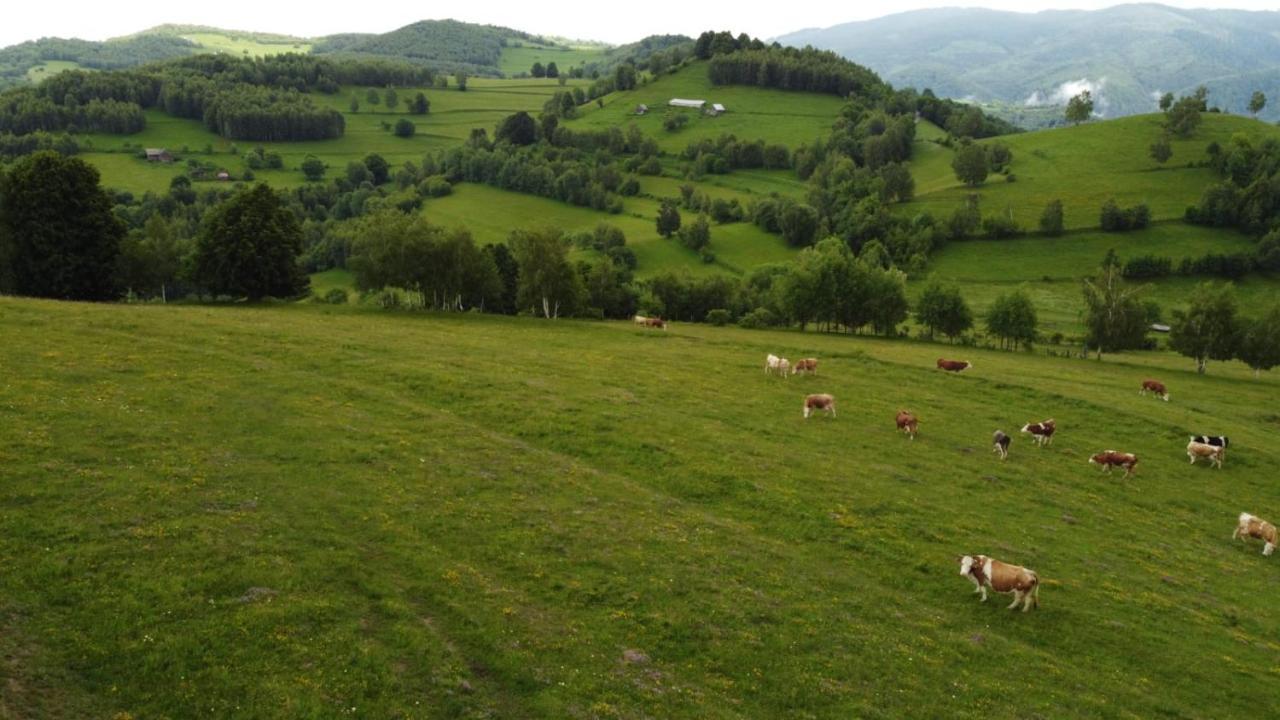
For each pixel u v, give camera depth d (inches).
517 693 792.3
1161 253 6289.4
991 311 3954.2
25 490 1027.3
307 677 759.1
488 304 4247.0
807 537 1280.8
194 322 2177.7
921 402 2244.1
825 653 943.7
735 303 5128.0
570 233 7273.6
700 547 1176.8
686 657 900.6
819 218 7362.2
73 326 1915.6
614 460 1507.1
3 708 653.9
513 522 1178.6
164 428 1336.1
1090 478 1766.7
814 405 1979.6
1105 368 3395.7
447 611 913.5
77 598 825.5
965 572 1144.8
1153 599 1202.0
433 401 1728.6
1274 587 1322.6
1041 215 6973.4
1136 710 916.0
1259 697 971.9
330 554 999.6
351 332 2351.1
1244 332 3531.0
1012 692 910.4
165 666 749.9
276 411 1513.3
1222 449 1948.8
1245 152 7116.1
